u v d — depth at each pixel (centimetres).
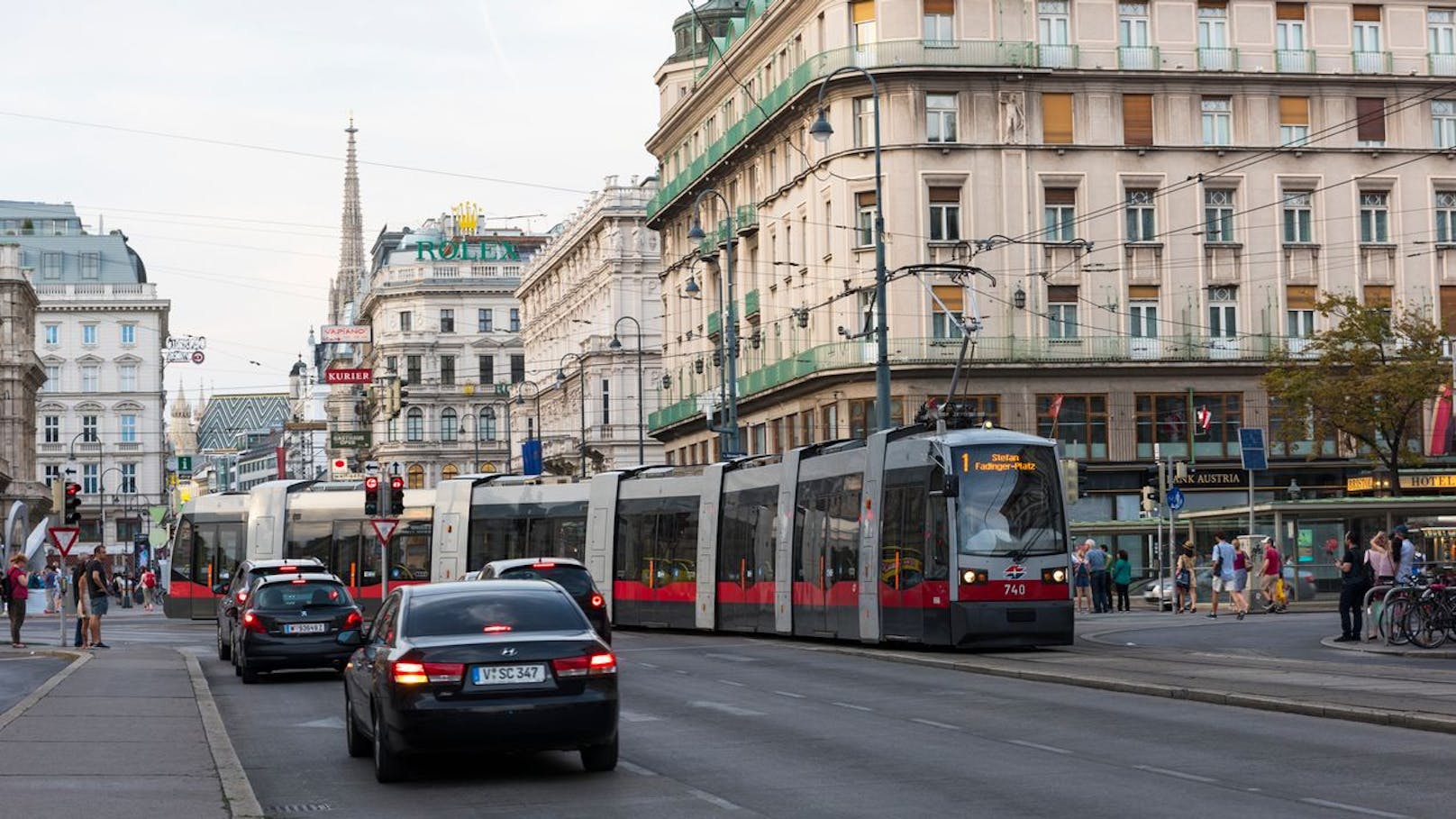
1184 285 6162
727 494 3950
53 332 14162
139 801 1302
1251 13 6209
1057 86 6097
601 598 2930
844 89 6069
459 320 14238
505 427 14225
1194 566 4809
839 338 6153
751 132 6838
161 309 14312
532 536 4569
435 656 1421
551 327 12125
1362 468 6247
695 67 8519
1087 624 4112
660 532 4188
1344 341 5688
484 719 1409
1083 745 1667
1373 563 3189
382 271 14612
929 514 3083
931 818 1233
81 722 1934
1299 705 1930
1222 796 1312
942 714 2002
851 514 3366
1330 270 6238
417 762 1631
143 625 5406
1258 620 4184
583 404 9481
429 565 4803
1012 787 1378
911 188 6009
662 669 2848
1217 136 6219
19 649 3806
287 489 4972
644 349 10238
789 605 3612
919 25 6031
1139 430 6103
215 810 1256
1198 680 2289
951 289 6050
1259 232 6200
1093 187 6109
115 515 14088
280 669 2759
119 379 14212
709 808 1312
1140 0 6181
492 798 1395
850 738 1770
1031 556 3027
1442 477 6094
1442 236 6322
